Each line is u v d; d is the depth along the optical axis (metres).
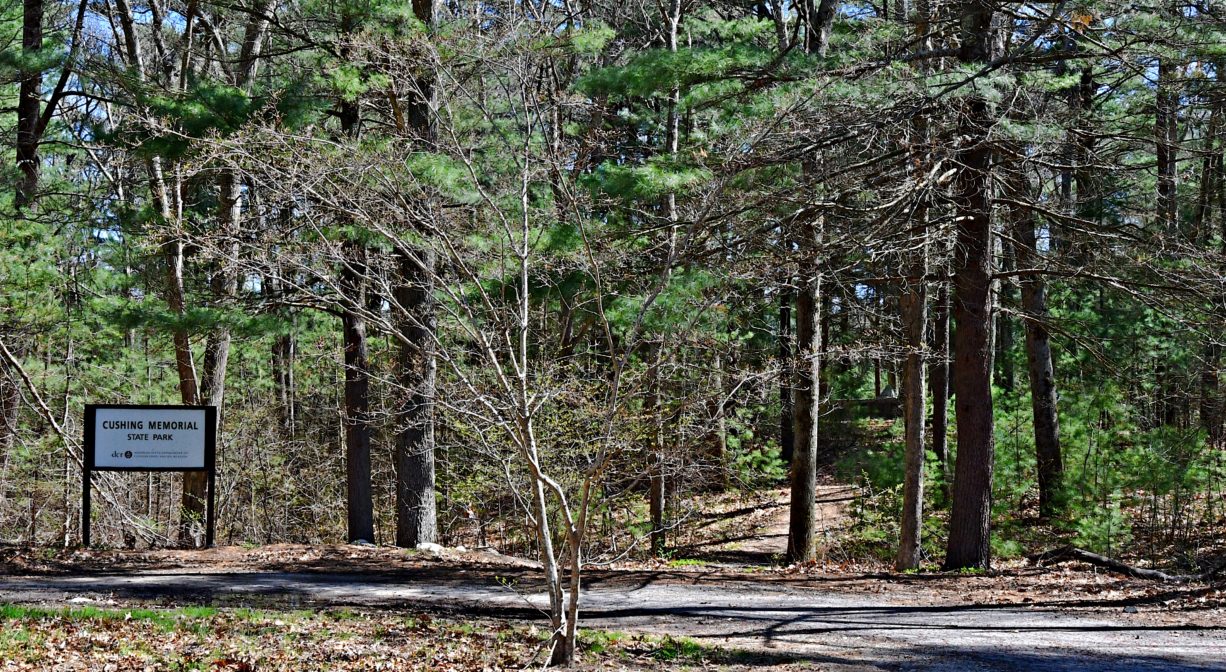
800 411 16.31
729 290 10.51
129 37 18.50
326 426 25.50
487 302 7.73
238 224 11.69
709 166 11.52
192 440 14.80
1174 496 16.23
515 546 19.88
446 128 8.79
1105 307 17.11
